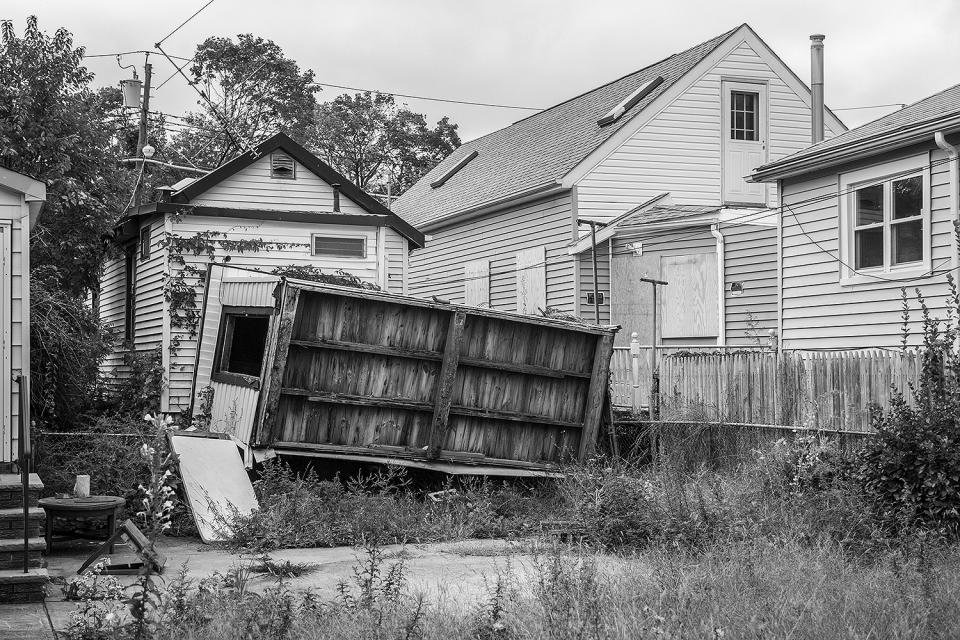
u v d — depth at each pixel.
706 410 15.14
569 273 24.75
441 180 35.88
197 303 19.02
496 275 28.33
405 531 10.70
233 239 19.52
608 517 10.12
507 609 6.50
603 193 25.50
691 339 21.64
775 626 5.88
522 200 26.70
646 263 22.61
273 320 11.95
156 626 6.20
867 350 13.22
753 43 27.12
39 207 9.70
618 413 16.28
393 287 21.69
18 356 9.30
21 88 20.14
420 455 12.57
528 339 13.24
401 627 6.12
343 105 61.00
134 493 11.66
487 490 12.19
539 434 13.42
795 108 27.64
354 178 60.50
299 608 6.77
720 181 26.80
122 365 21.05
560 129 30.84
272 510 10.62
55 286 17.66
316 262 20.14
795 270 17.42
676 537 9.08
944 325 14.38
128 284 21.89
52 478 12.70
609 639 5.77
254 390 12.20
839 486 10.09
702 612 6.31
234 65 52.34
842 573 7.49
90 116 22.25
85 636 5.92
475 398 12.98
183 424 14.90
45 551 9.83
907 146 15.02
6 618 7.27
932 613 6.13
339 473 12.62
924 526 9.07
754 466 12.30
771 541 8.86
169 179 39.88
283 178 20.58
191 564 9.29
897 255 15.42
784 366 14.01
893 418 10.05
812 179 17.03
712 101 26.77
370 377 12.39
